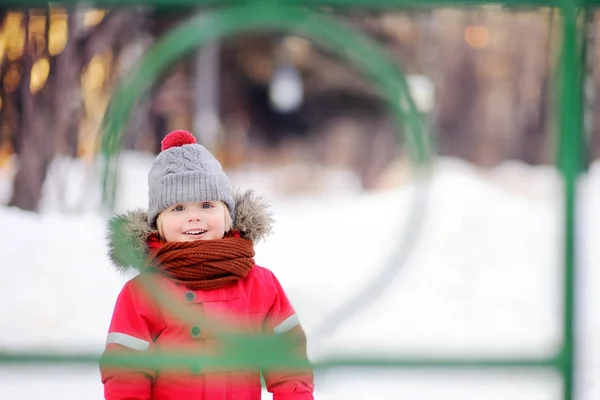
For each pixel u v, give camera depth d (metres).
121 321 6.02
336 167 45.22
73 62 18.09
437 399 9.55
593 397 9.72
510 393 9.75
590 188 18.25
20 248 13.81
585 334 11.74
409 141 4.04
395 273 4.18
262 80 44.84
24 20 16.58
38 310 12.16
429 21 35.84
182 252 6.13
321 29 3.88
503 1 3.96
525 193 27.06
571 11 3.99
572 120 4.03
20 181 16.77
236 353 4.04
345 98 46.66
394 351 3.98
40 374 9.81
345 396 9.54
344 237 19.31
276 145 47.97
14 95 16.86
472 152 38.25
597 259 14.91
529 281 15.30
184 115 32.72
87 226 14.88
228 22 3.83
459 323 13.30
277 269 16.77
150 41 21.88
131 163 22.27
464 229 17.80
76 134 18.34
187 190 6.35
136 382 5.90
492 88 37.88
